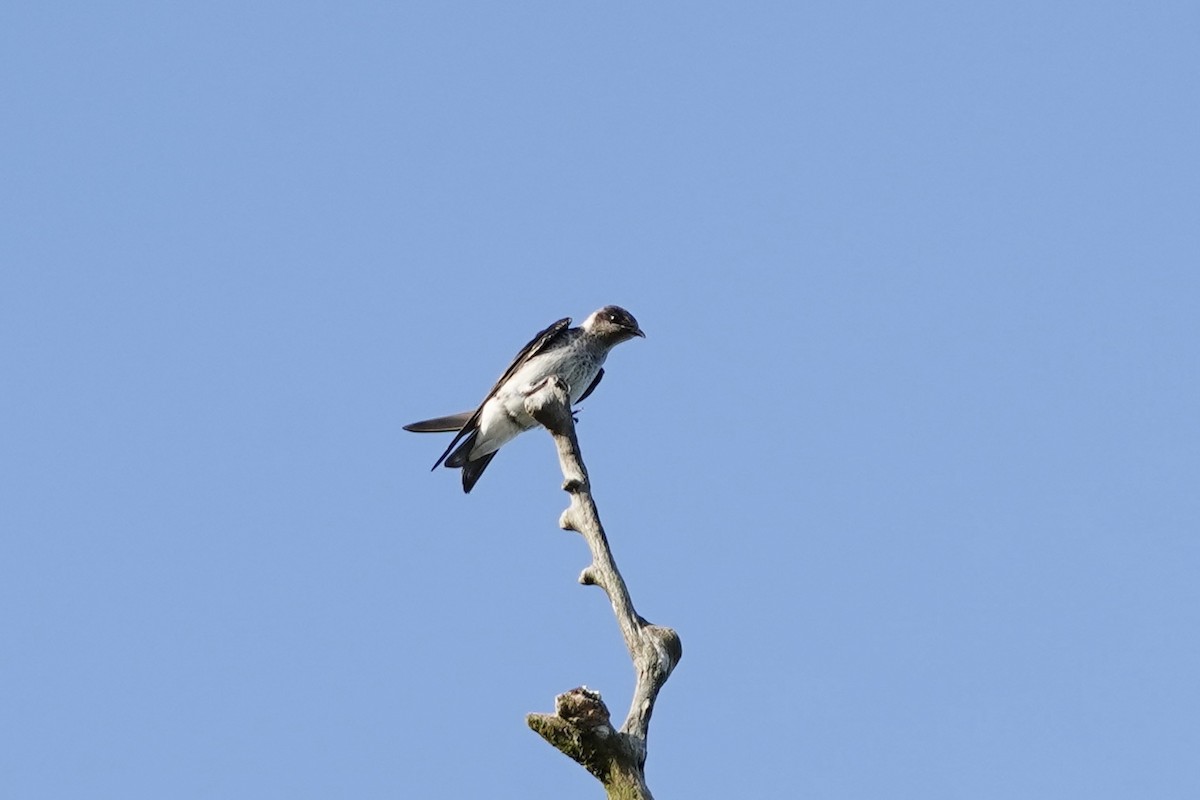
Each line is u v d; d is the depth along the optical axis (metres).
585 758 9.04
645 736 9.49
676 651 10.12
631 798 8.94
